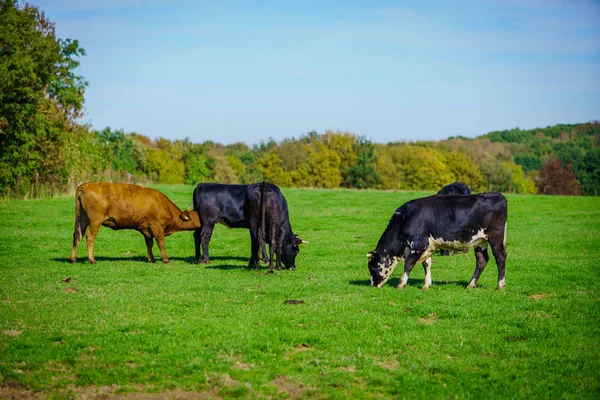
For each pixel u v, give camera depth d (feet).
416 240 42.60
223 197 57.21
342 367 27.30
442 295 40.83
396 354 28.96
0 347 28.81
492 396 23.97
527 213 110.11
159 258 62.03
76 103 145.18
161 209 56.18
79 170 152.76
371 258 44.24
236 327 32.58
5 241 68.90
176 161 321.11
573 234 78.64
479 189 330.34
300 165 310.45
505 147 544.21
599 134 566.77
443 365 27.12
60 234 76.28
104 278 46.75
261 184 51.49
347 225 92.38
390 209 119.65
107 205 53.72
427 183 310.86
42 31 143.74
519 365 27.35
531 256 60.90
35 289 41.78
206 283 45.19
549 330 32.40
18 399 23.79
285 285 44.62
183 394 24.45
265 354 28.68
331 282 46.16
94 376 25.73
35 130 129.49
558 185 351.46
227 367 26.91
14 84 121.70
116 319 33.91
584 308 37.29
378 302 38.55
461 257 61.41
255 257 53.06
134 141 309.22
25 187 132.57
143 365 27.07
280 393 24.32
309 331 32.01
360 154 310.04
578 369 26.91
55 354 28.07
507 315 35.37
